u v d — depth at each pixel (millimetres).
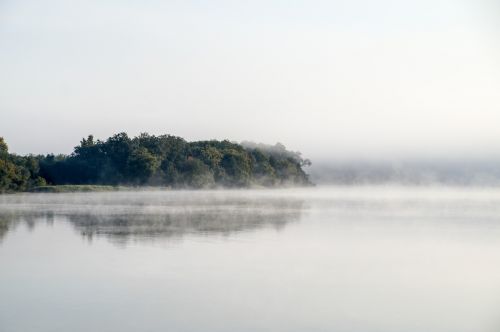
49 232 40875
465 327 17375
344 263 27797
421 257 29641
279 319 18078
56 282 23062
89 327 17203
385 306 19641
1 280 23438
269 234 40031
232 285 22641
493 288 22344
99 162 164125
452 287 22531
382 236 39031
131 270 25641
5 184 124188
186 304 19812
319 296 20984
